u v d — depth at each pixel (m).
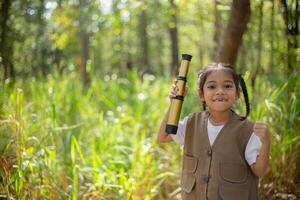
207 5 5.73
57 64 6.54
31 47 5.71
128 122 5.48
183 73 2.38
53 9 6.32
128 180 3.47
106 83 7.29
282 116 3.41
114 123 4.89
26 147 3.43
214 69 2.30
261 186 3.30
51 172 3.26
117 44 15.45
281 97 3.61
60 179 3.31
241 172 2.24
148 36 17.67
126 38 15.49
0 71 4.58
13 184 3.05
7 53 4.73
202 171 2.30
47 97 4.56
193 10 6.38
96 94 6.09
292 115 3.32
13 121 3.08
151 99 6.48
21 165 2.98
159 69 20.52
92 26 7.27
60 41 6.37
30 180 3.16
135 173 3.73
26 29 5.45
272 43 4.14
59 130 3.95
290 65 3.83
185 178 2.40
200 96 2.39
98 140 4.25
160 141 2.52
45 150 3.49
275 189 3.31
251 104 3.53
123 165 3.87
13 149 3.26
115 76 7.62
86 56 8.52
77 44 8.91
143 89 6.73
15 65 5.23
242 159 2.25
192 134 2.40
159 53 20.59
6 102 3.70
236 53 3.96
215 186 2.25
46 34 6.13
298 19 3.77
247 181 2.25
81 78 8.09
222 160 2.25
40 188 3.04
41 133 3.75
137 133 4.79
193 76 5.39
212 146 2.29
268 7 4.43
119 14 5.66
